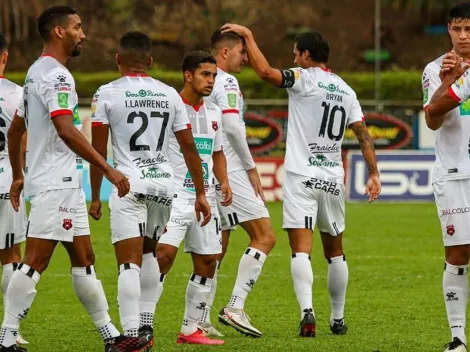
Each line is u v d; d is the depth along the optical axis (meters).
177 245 28.58
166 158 25.94
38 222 24.42
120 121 25.36
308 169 29.91
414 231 63.06
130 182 25.12
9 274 29.41
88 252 25.77
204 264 28.66
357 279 43.72
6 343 24.59
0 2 138.50
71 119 23.77
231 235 62.16
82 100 108.00
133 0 154.75
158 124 25.55
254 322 33.06
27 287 24.52
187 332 28.67
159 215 26.02
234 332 31.22
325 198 30.14
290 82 29.78
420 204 80.44
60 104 23.73
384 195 82.44
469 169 26.02
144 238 26.27
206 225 28.56
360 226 65.69
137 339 24.97
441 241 58.25
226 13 152.75
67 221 24.56
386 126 92.00
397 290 40.56
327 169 30.14
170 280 43.91
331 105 30.11
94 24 149.25
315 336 29.95
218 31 31.45
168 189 25.69
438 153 26.56
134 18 153.38
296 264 29.72
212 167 29.38
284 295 39.50
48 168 24.44
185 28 150.50
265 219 31.59
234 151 31.47
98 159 23.56
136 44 25.83
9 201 28.84
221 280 43.81
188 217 28.53
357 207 78.25
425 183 82.31
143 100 25.45
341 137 30.55
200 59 28.33
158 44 148.88
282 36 155.88
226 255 52.41
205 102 29.03
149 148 25.45
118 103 25.34
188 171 28.75
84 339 29.53
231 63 31.20
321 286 42.31
